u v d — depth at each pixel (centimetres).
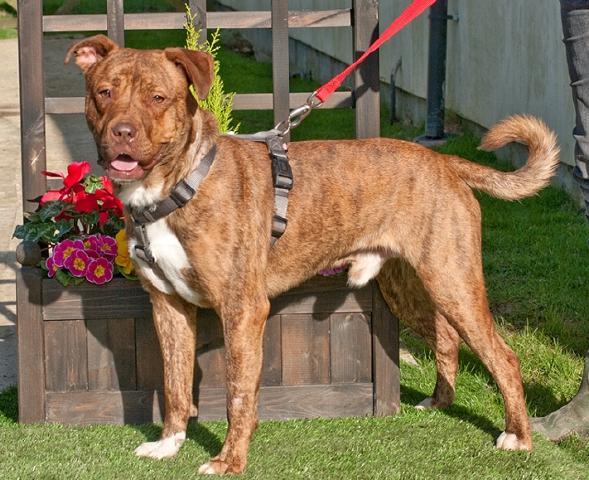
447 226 513
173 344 516
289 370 564
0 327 722
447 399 581
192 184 471
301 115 535
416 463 504
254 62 2031
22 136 565
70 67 1978
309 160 514
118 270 549
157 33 2370
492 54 1184
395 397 568
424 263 516
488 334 519
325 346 564
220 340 555
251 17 586
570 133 989
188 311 518
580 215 953
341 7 1600
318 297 559
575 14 515
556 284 782
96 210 557
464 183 531
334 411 568
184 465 499
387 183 518
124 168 448
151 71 456
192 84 473
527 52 1084
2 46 2248
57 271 543
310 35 1834
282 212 499
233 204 481
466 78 1277
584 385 545
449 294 515
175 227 476
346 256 532
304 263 519
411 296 563
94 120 464
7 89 1731
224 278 481
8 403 592
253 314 487
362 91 577
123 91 454
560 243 873
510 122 535
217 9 2634
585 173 535
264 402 562
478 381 619
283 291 528
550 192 1022
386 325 563
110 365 554
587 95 522
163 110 455
